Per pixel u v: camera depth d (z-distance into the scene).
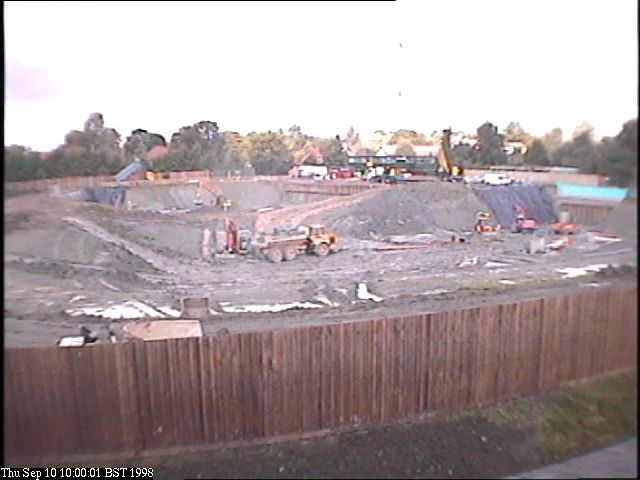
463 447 3.27
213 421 4.17
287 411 4.34
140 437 3.89
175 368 4.07
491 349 3.83
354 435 4.08
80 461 3.39
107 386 3.76
